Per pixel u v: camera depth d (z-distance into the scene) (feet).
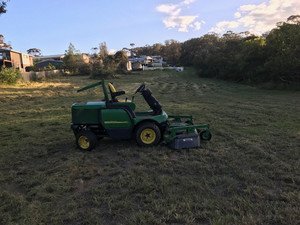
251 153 16.05
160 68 216.74
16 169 14.53
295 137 19.60
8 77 71.10
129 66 209.15
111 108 17.28
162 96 55.83
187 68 249.55
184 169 13.71
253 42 85.25
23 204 10.35
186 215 9.25
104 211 9.79
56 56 223.92
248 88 75.97
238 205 9.89
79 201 10.52
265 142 18.38
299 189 11.25
